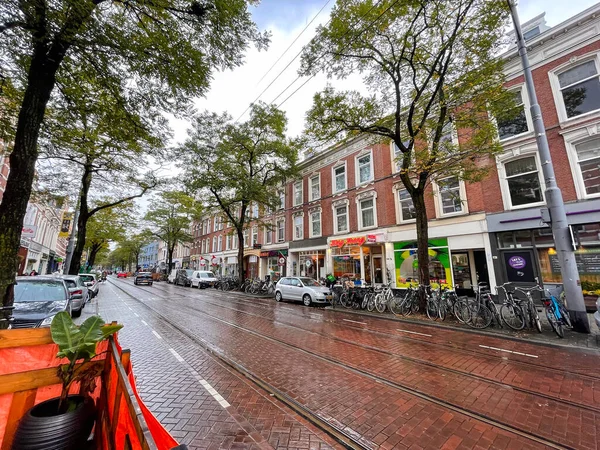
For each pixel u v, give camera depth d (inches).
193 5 194.7
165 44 204.7
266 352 223.0
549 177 298.4
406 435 115.3
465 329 304.8
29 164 173.0
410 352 224.4
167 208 1434.5
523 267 417.1
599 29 380.2
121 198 630.5
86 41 177.2
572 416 129.3
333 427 120.2
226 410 133.8
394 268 564.1
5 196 165.0
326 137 427.8
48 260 1163.3
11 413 91.8
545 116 414.6
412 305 399.9
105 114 264.2
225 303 530.3
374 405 139.6
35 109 176.9
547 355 217.5
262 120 743.7
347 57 375.9
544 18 475.8
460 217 481.7
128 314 398.9
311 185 800.3
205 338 265.0
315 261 760.3
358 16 333.4
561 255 289.9
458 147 378.3
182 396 147.6
